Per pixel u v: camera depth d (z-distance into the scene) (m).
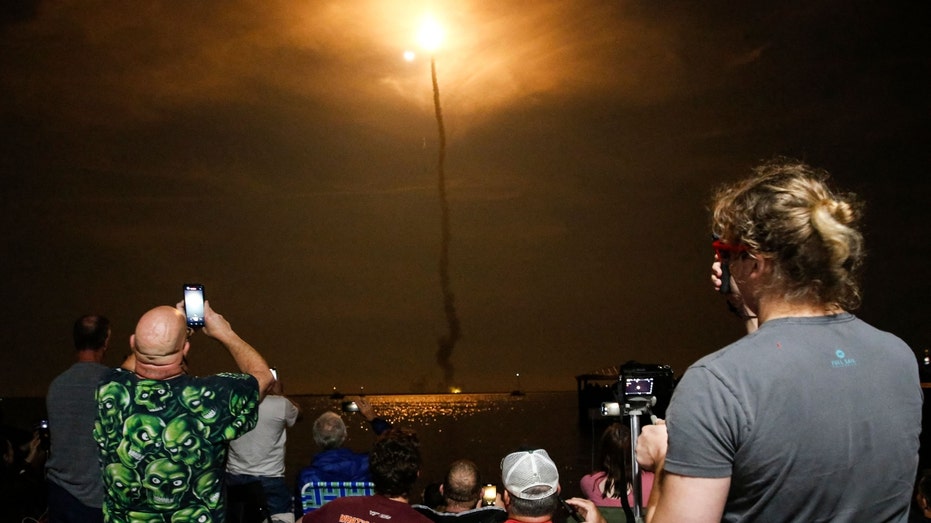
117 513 3.25
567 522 3.70
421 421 90.62
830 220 1.81
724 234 2.01
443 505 5.44
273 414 6.29
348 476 6.07
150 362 3.27
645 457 2.31
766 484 1.72
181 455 3.20
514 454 3.63
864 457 1.73
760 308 1.95
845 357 1.79
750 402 1.72
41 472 6.23
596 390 69.69
